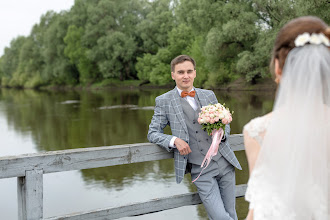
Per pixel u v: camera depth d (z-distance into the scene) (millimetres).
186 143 2400
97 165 2365
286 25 1198
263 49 21016
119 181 6230
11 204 5359
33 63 59969
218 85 26578
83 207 5137
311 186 1104
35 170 2172
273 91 23984
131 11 44469
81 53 45406
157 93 31281
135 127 12836
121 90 39188
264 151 1146
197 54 29188
